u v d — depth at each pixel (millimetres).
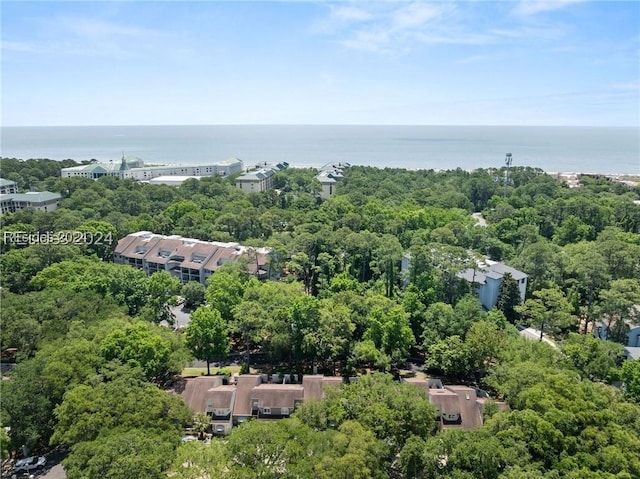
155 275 90500
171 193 178500
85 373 58156
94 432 49406
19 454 57375
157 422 51500
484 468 44344
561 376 56531
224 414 63500
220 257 115250
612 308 83188
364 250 108188
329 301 80938
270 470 42312
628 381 65812
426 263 94250
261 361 82250
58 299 78875
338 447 44750
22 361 67188
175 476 41500
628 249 98500
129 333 66812
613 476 42062
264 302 82312
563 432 48594
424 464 46469
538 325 89062
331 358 79312
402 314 77750
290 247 110938
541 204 167375
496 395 70812
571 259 105312
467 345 72188
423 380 69625
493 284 98812
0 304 74875
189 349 74500
